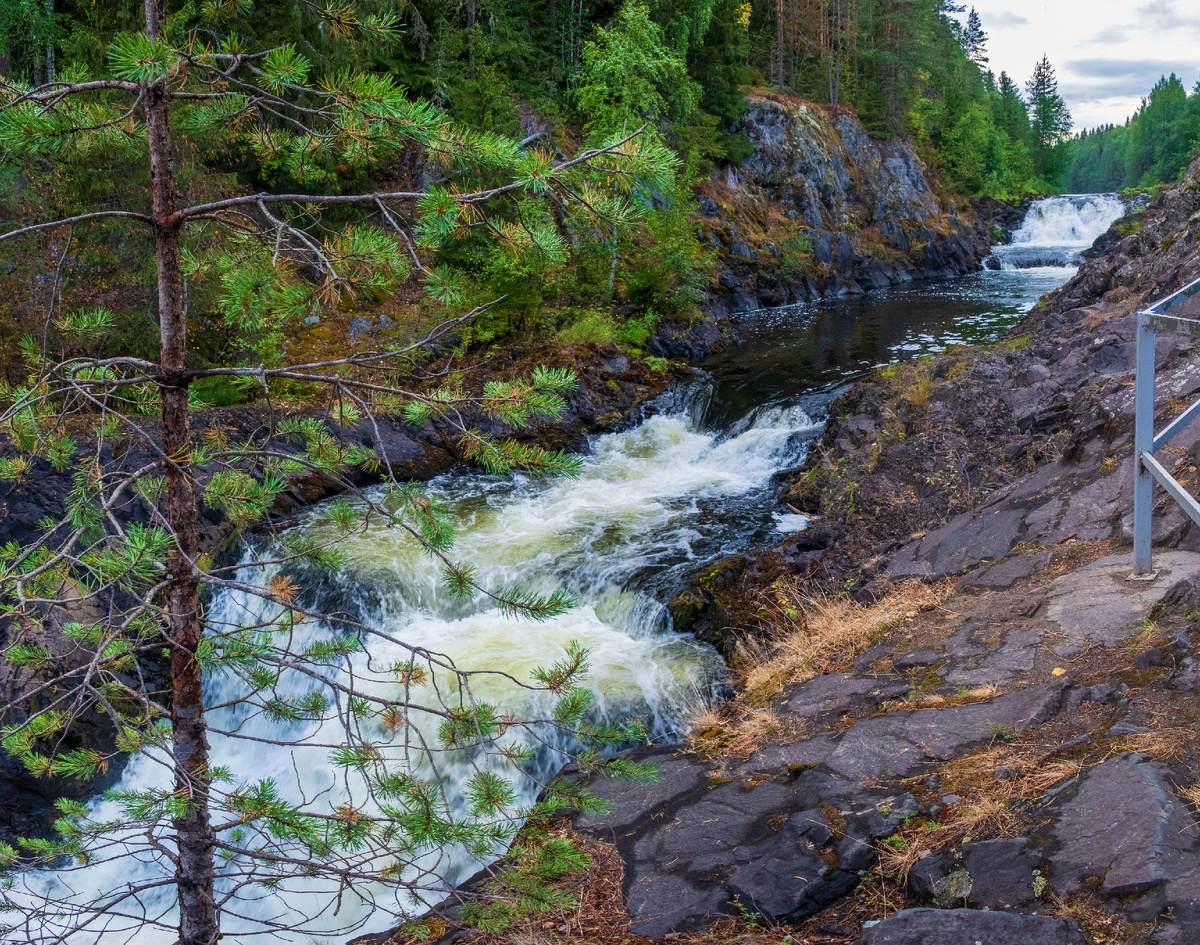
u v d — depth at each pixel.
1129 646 4.39
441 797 3.15
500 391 3.15
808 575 8.62
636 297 22.45
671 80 28.39
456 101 24.38
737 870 3.81
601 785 5.07
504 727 3.18
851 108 47.50
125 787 8.45
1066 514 6.70
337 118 2.90
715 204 33.78
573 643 3.30
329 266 2.85
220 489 3.34
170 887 7.34
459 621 9.53
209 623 3.32
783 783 4.41
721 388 17.02
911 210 44.25
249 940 6.24
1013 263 44.41
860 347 20.56
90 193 12.39
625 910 3.83
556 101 30.14
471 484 13.51
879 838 3.60
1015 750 3.87
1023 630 5.11
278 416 12.32
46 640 5.56
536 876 3.25
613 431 15.92
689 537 10.97
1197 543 5.39
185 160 12.27
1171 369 7.78
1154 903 2.59
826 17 52.38
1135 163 100.88
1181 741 3.38
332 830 3.08
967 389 9.96
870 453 10.20
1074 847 2.99
